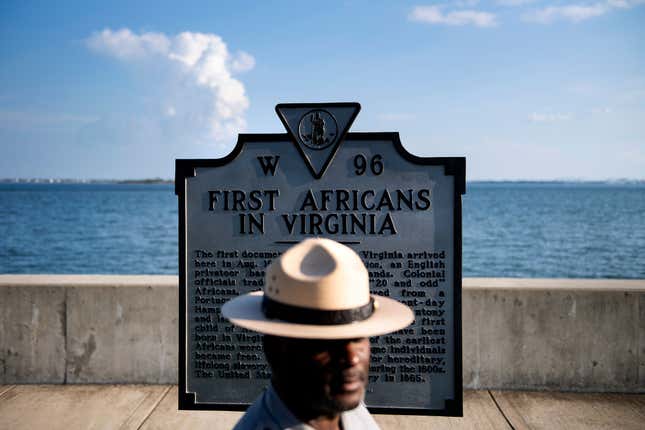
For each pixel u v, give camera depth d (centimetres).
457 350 403
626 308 521
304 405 159
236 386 419
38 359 548
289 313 157
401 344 407
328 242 170
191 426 459
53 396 518
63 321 547
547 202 12131
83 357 548
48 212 8644
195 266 421
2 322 547
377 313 172
